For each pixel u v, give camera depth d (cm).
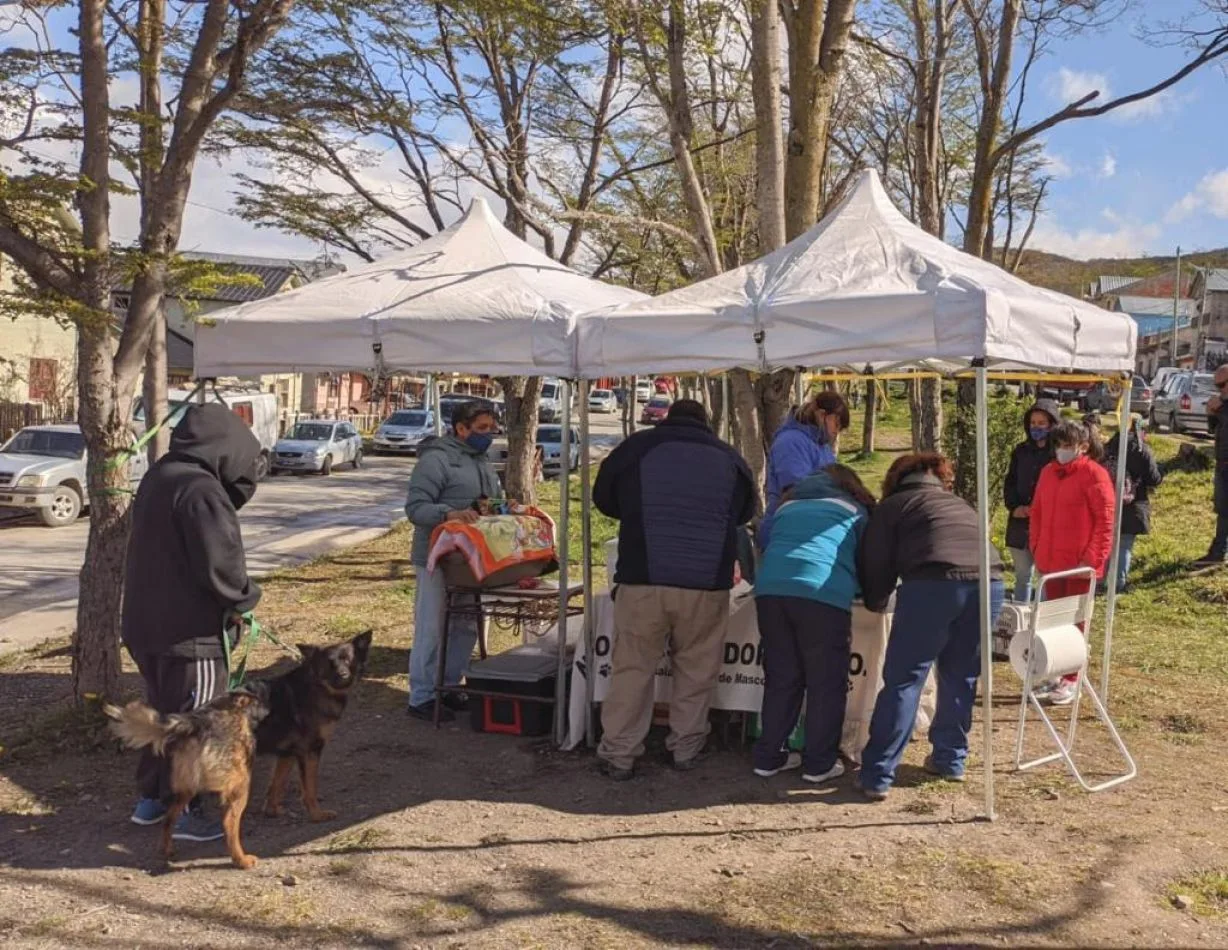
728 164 1770
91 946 409
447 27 1315
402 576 1352
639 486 579
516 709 665
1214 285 7194
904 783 582
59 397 3231
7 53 677
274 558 1570
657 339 579
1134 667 851
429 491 681
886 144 2020
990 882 455
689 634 589
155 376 1045
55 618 1148
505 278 660
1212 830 514
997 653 782
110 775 600
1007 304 528
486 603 682
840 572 568
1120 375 708
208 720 472
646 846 500
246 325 647
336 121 1267
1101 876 460
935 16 1490
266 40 704
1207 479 1833
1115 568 734
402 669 842
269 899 447
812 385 1295
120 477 670
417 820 535
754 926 420
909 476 573
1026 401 1582
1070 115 1079
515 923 424
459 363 615
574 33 1223
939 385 1455
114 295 722
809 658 572
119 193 695
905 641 551
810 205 887
